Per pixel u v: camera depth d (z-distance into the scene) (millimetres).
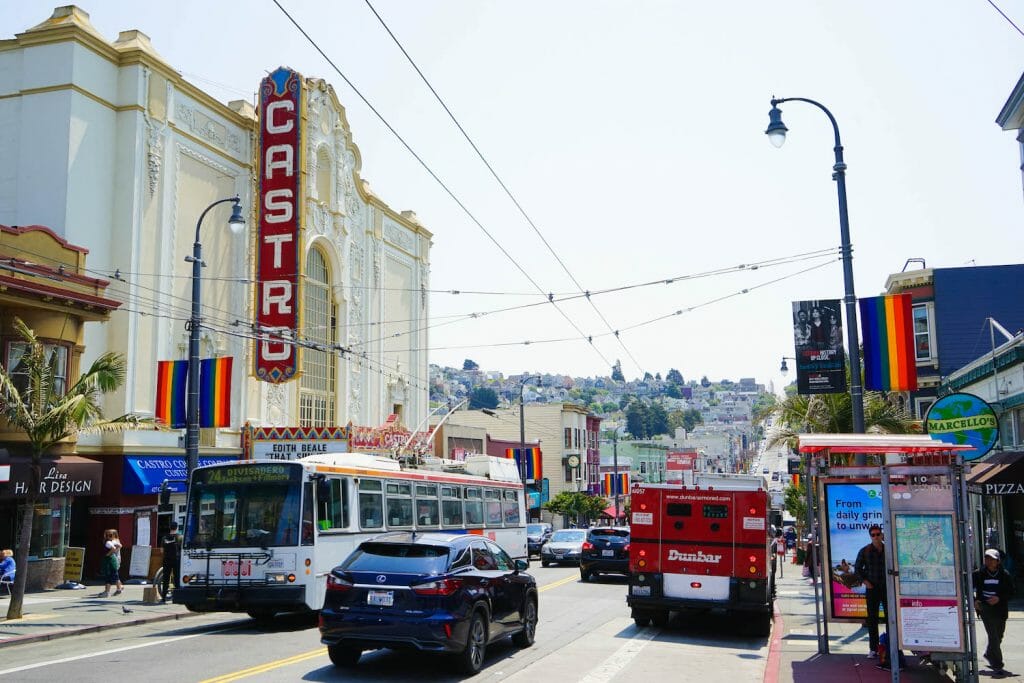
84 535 26625
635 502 17156
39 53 27453
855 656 13477
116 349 27750
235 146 33750
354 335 41656
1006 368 24922
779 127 17797
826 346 18719
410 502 20609
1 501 23203
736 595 16406
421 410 49781
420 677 11562
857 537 14008
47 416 17688
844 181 17984
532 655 13562
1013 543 25609
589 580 28406
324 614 11625
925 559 10430
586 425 83688
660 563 16859
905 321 18625
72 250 24969
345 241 40844
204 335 31438
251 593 16188
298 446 31641
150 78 29344
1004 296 33906
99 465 24609
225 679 11117
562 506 67562
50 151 26938
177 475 28375
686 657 13742
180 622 18312
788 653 13805
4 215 27094
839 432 27234
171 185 30078
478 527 24766
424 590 11352
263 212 32938
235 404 32719
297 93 33156
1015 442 24891
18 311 23094
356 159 42406
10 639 14750
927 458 13000
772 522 19891
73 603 20609
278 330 31484
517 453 61719
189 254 31016
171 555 20609
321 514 16844
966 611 10414
